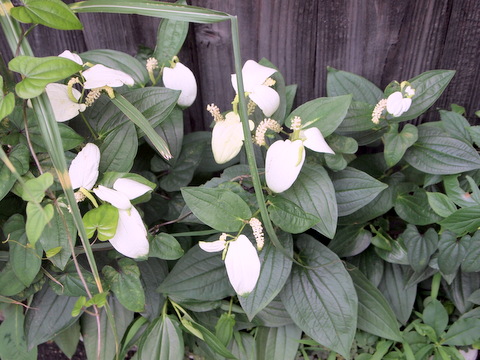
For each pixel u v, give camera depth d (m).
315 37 0.31
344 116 0.28
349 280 0.29
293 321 0.31
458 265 0.31
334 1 0.30
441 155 0.31
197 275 0.30
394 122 0.30
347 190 0.30
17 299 0.30
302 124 0.29
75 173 0.25
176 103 0.30
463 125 0.31
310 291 0.29
